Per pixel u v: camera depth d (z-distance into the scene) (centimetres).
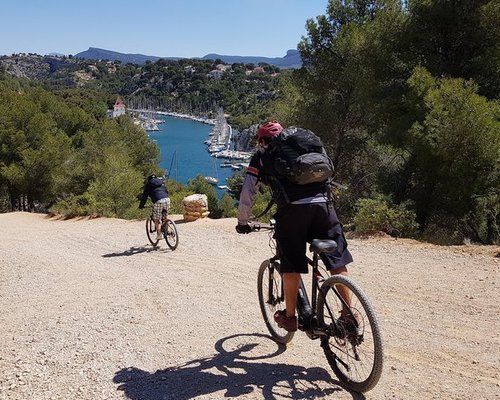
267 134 374
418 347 410
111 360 406
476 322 467
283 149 350
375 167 1836
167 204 1004
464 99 1129
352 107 1786
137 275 766
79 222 1861
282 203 351
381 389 334
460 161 1145
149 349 428
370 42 1488
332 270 357
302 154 348
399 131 1319
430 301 537
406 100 1311
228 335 457
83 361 406
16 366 400
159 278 729
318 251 328
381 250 821
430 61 1392
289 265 359
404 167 1427
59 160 3444
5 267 917
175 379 364
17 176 3331
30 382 368
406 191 1377
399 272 669
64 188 3030
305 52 1917
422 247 823
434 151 1173
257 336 451
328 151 1922
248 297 591
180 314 531
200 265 809
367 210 1032
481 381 345
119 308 566
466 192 1177
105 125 3775
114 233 1326
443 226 1311
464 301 532
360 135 1873
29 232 1584
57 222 1952
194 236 1117
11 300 661
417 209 1303
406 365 374
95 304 591
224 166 13962
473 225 1302
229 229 1171
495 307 508
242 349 419
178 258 891
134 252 1006
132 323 505
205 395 336
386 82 1481
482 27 1272
